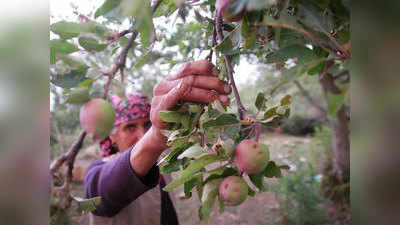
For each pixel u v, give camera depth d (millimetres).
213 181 686
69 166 521
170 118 706
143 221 1598
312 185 3615
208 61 745
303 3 611
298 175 3744
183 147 743
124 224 1488
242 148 615
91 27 566
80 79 584
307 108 6895
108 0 555
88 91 562
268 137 7160
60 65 579
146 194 1722
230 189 631
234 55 835
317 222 3359
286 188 3609
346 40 649
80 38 592
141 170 1068
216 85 708
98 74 590
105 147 1659
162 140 959
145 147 1011
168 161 776
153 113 770
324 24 617
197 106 717
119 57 585
